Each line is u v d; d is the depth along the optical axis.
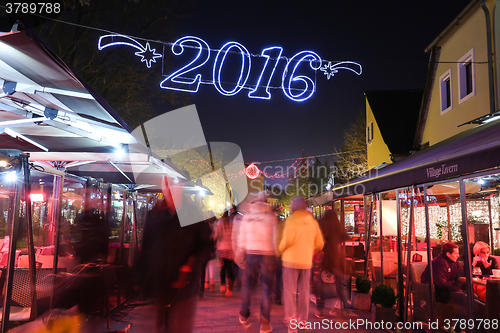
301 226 5.97
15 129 4.77
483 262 7.09
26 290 5.67
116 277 7.15
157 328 3.29
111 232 12.23
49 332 4.86
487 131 5.29
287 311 5.90
